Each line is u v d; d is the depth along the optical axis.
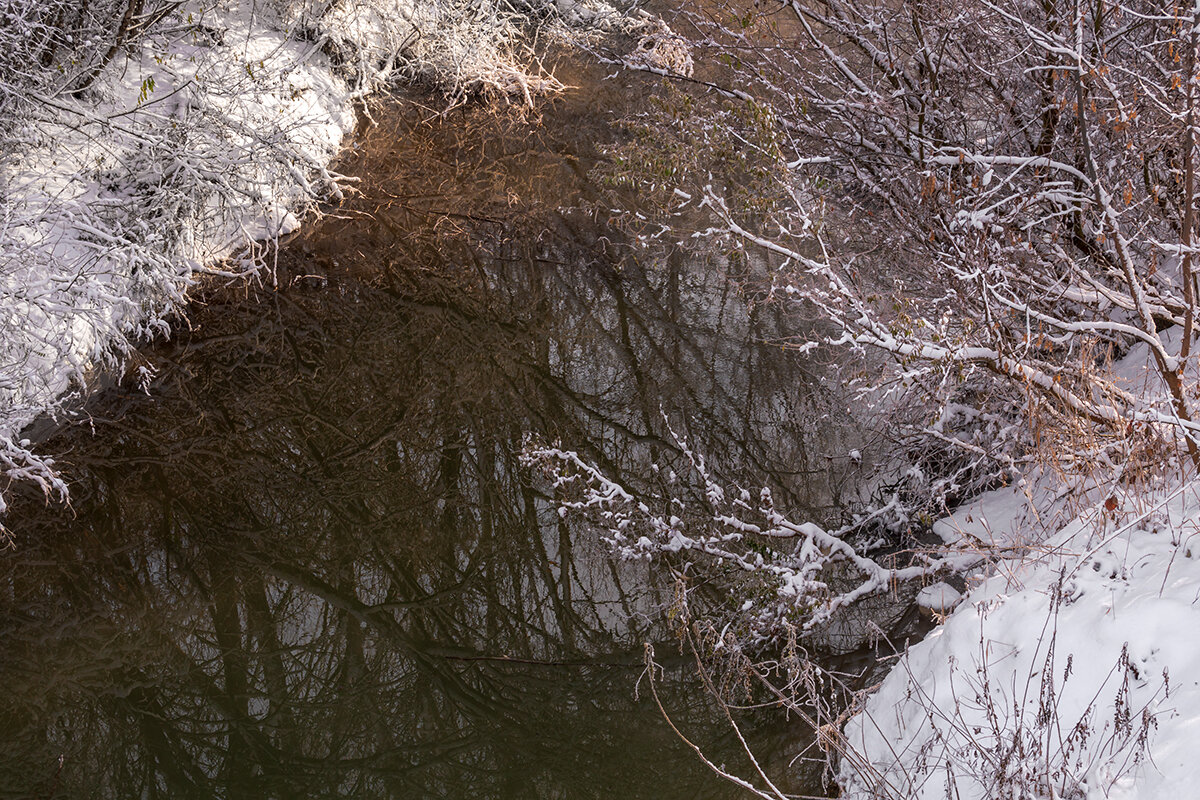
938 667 4.53
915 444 6.88
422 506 7.80
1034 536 5.30
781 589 5.39
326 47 13.73
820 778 4.93
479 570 7.21
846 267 6.32
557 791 5.29
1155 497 4.83
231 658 6.42
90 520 7.31
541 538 7.45
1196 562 4.19
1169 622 3.93
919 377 5.78
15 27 8.12
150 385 8.60
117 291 8.45
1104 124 5.70
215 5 12.16
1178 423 4.54
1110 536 4.59
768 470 7.80
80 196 8.65
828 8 7.92
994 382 6.04
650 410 8.77
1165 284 5.97
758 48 8.23
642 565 6.88
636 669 6.14
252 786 5.46
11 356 7.19
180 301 9.16
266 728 5.90
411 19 13.95
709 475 7.80
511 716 5.89
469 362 9.33
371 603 6.94
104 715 5.90
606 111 14.02
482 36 14.23
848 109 7.72
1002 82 7.17
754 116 6.58
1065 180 6.18
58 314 7.38
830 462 7.76
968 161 6.01
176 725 5.89
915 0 7.07
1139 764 3.49
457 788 5.39
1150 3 6.26
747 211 6.86
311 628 6.70
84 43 8.64
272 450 8.18
